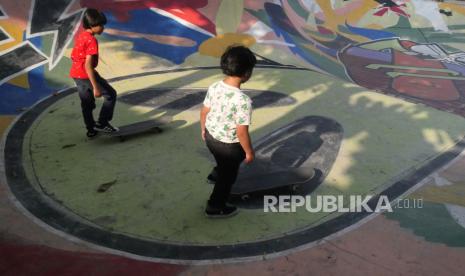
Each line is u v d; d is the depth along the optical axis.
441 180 5.18
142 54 8.98
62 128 5.99
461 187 5.03
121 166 5.07
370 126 6.78
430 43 13.81
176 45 9.55
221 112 3.47
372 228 4.11
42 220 4.01
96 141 5.68
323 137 6.21
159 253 3.65
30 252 3.55
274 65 9.70
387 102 8.03
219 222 4.11
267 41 10.84
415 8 15.89
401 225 4.18
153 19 9.98
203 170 5.07
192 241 3.82
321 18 13.64
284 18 12.29
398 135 6.51
